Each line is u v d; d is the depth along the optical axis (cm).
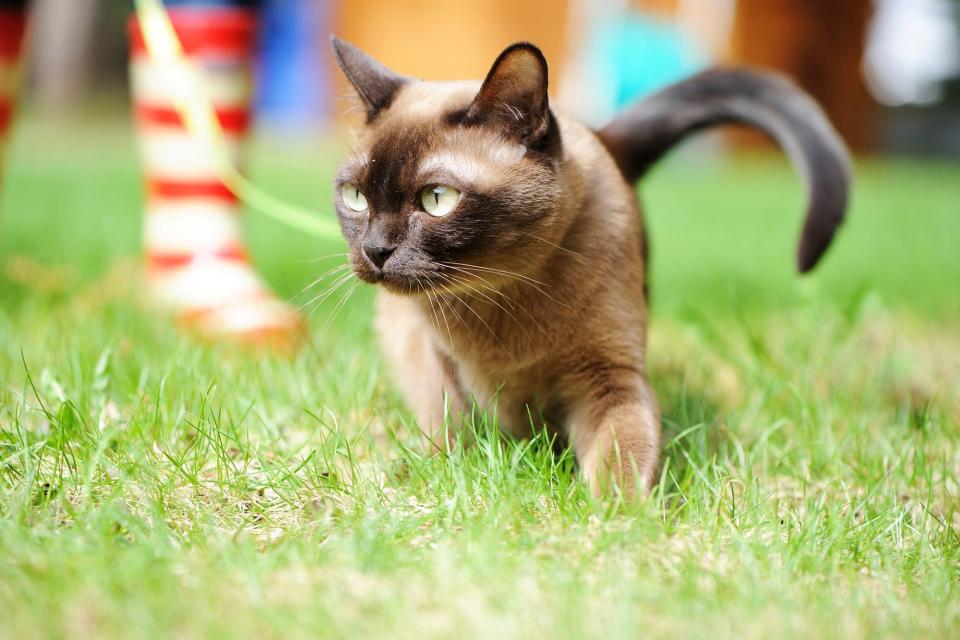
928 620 203
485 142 276
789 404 334
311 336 402
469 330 291
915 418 323
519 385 298
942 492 280
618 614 192
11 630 179
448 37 1484
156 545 215
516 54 268
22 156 1153
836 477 279
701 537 236
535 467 260
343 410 307
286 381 334
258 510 246
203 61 430
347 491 253
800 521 245
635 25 1441
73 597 190
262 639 183
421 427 309
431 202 275
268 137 1606
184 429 289
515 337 288
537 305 283
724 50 1483
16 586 192
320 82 1636
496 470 254
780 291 541
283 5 1628
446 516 238
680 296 512
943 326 499
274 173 1043
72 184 851
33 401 310
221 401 285
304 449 284
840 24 1612
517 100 275
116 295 437
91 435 268
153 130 437
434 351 307
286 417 309
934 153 2297
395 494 255
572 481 263
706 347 411
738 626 193
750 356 399
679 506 259
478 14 1462
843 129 1731
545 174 277
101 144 1399
